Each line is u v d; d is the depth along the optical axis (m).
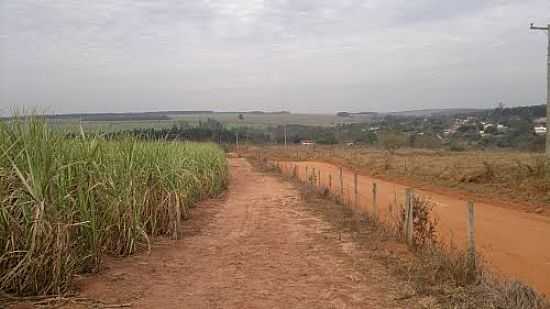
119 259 9.41
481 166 24.83
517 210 16.88
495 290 6.82
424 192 22.59
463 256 8.19
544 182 18.75
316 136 98.31
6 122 7.42
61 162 7.66
